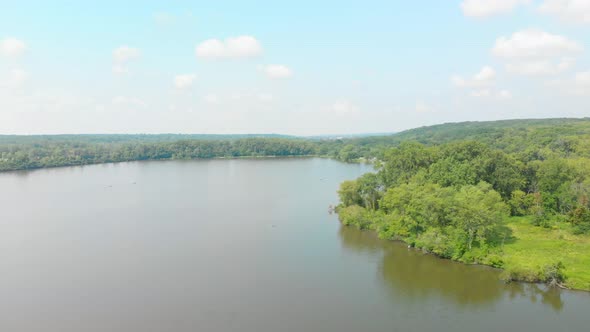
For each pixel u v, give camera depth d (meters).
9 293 73.19
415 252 90.62
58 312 66.06
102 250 96.38
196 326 61.19
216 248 97.00
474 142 132.00
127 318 63.91
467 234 86.06
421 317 62.78
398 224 98.94
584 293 67.38
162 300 69.81
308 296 70.44
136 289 74.31
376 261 85.94
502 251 82.25
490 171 122.00
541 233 94.12
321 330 59.53
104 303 68.94
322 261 86.75
